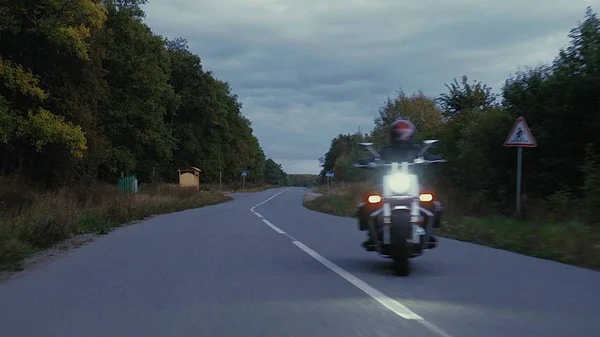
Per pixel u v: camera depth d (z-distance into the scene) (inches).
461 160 858.8
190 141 2992.1
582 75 663.1
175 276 389.7
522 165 756.0
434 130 1014.4
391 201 362.0
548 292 326.6
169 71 2335.1
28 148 1311.5
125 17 1873.8
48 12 1193.4
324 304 301.1
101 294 332.5
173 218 1027.9
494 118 802.2
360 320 267.9
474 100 1067.3
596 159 632.4
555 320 266.1
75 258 486.9
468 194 857.5
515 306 293.3
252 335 245.8
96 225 767.1
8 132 1133.7
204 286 353.1
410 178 369.7
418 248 365.1
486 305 295.7
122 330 254.8
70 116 1362.0
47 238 590.9
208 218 1008.9
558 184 699.4
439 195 911.7
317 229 748.0
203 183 3302.2
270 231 721.6
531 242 506.0
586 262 418.3
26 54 1245.7
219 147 3398.1
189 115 3048.7
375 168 390.0
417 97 1614.2
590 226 555.5
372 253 496.4
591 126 649.0
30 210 782.5
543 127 712.4
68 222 695.1
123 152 1919.3
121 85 1924.2
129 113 1903.3
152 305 302.7
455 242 567.2
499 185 789.2
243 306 298.4
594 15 690.8
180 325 262.2
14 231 555.5
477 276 377.1
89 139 1469.0
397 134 374.9
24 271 426.3
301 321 267.4
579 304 297.4
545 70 756.0
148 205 1199.6
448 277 373.7
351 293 327.9
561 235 500.4
